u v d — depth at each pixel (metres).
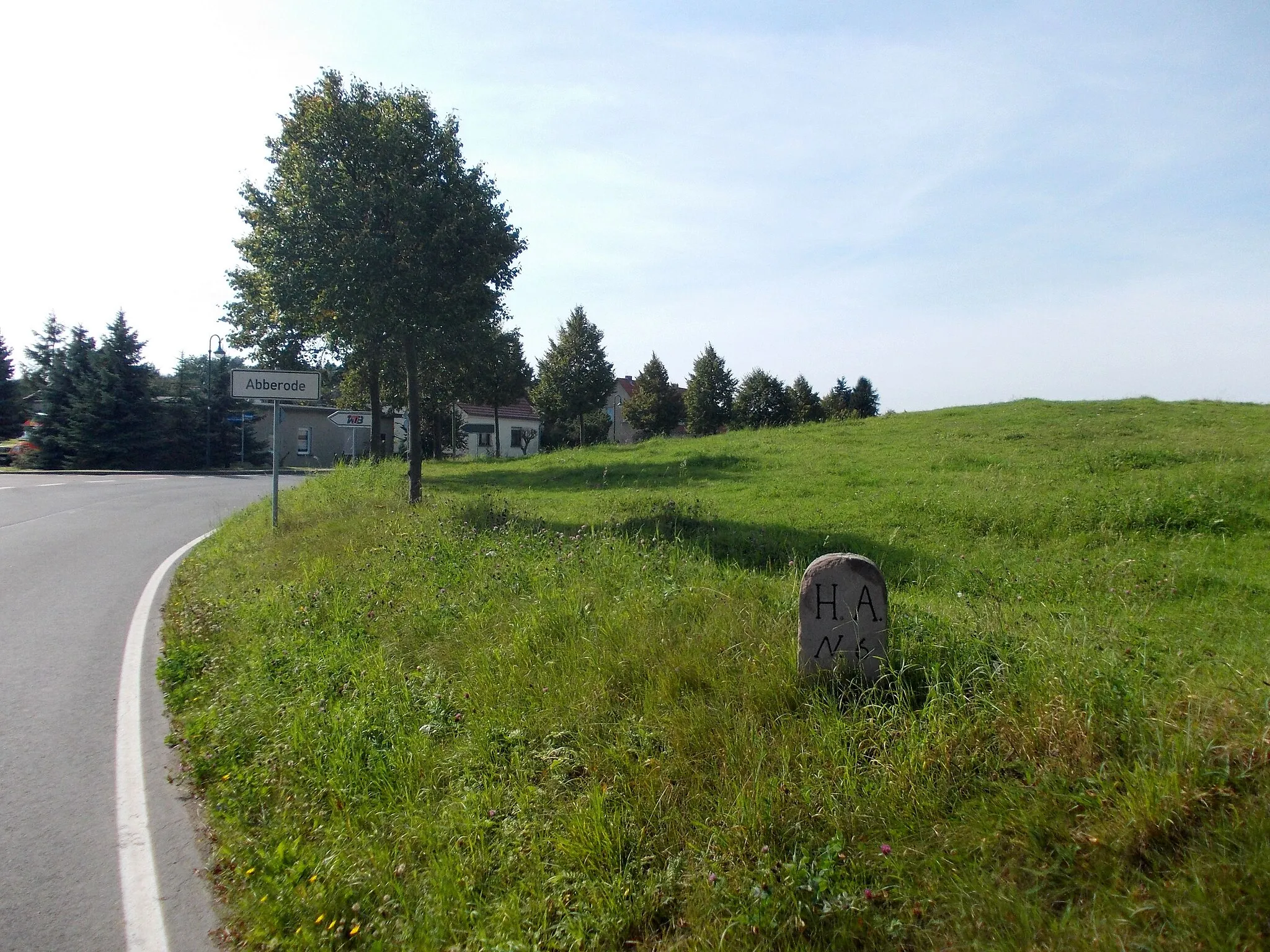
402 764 4.70
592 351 44.78
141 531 16.77
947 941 2.99
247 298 23.66
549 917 3.51
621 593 6.95
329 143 13.60
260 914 3.71
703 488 14.88
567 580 7.50
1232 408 21.16
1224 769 3.31
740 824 3.70
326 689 5.96
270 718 5.65
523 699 5.26
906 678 4.70
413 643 6.78
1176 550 8.45
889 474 14.27
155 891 4.02
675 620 6.07
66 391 39.44
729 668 5.12
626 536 9.45
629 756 4.43
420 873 3.87
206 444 42.41
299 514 15.45
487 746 4.75
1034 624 5.47
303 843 4.28
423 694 5.66
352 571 9.61
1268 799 3.13
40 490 25.06
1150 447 14.57
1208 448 14.05
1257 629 5.71
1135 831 3.19
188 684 6.88
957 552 8.95
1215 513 9.43
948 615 5.93
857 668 4.73
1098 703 3.94
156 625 9.19
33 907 3.85
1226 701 3.74
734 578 7.25
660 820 3.92
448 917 3.53
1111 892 3.01
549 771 4.46
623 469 19.59
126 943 3.60
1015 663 4.59
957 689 4.35
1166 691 4.04
